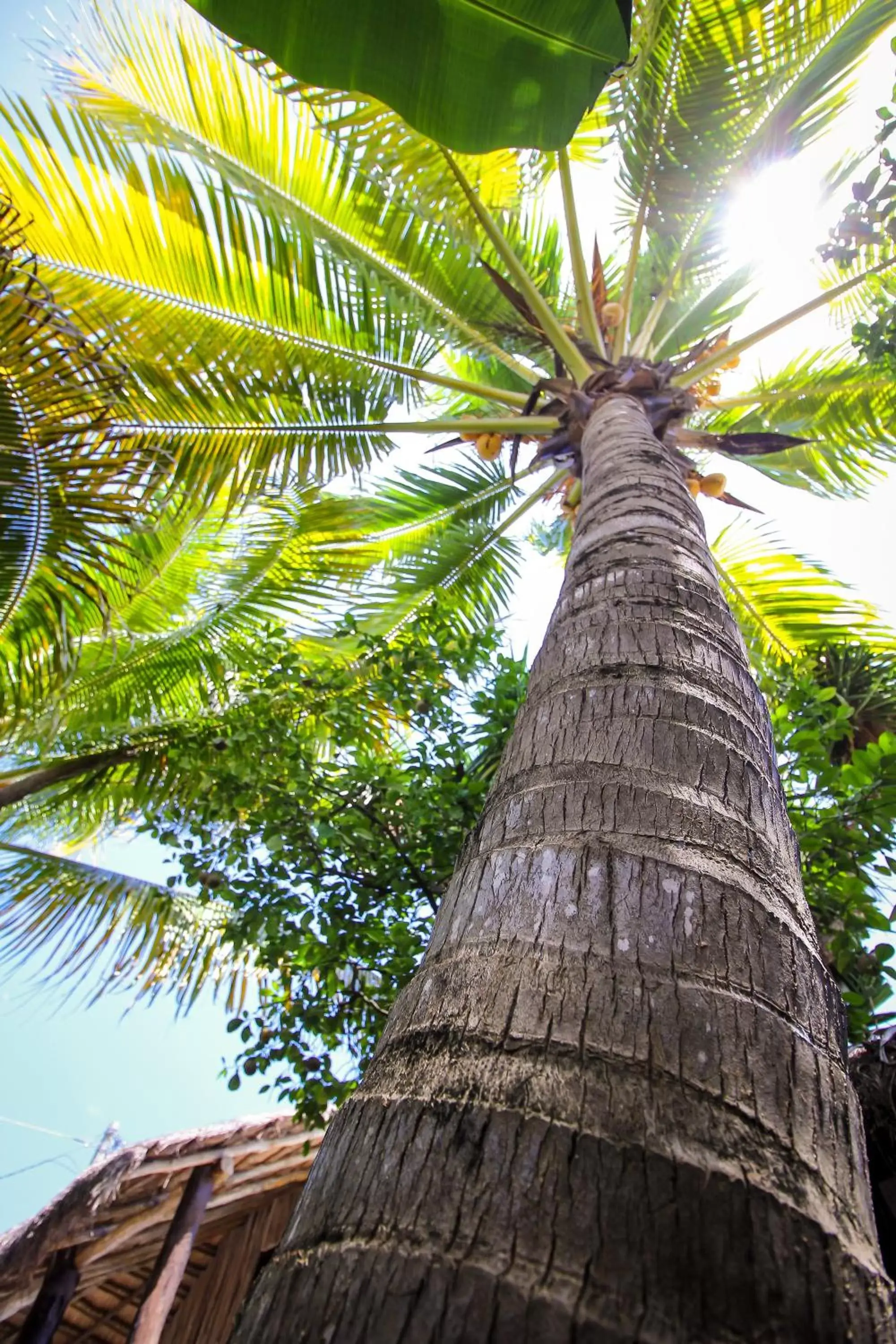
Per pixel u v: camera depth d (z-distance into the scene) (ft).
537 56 5.61
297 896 13.23
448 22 5.49
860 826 11.05
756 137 16.05
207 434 15.72
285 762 14.25
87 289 14.37
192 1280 19.79
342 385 16.29
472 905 3.64
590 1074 2.52
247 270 15.14
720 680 4.96
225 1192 16.58
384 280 16.98
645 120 16.19
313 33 5.54
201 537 20.29
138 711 20.58
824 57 14.85
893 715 15.97
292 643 17.11
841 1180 2.42
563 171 15.62
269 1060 12.41
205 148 15.87
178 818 15.48
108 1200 12.61
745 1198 2.18
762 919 3.25
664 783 3.94
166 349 14.90
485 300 17.94
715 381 18.47
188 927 19.60
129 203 14.35
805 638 19.45
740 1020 2.76
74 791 20.66
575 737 4.50
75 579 14.14
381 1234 2.21
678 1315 1.90
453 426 15.21
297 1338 2.05
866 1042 8.30
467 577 21.63
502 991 2.94
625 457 9.10
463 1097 2.54
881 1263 2.30
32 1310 13.26
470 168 16.61
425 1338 1.90
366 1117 2.74
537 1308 1.90
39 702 16.89
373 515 21.35
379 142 15.53
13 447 12.07
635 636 5.35
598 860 3.48
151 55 15.53
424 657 15.19
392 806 13.46
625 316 16.56
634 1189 2.18
